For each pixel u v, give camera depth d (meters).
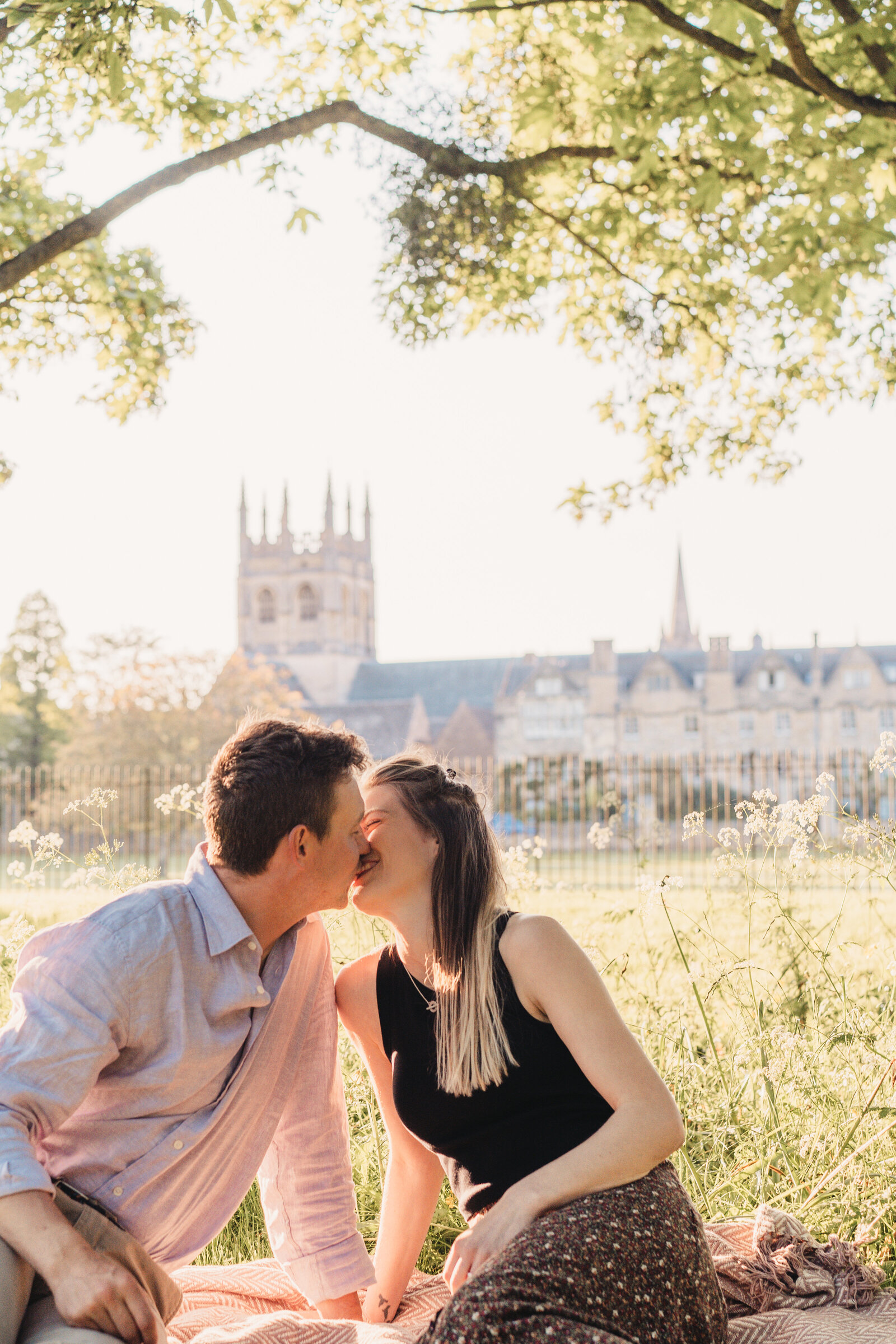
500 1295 1.66
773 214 7.08
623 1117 1.89
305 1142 2.32
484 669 102.38
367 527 113.44
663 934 4.66
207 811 2.02
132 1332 1.69
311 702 102.88
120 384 10.20
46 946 1.91
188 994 1.92
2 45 6.48
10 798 28.20
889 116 5.98
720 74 6.33
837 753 26.27
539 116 7.07
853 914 4.45
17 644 61.78
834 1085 3.18
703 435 9.09
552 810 25.98
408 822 2.13
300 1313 2.42
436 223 7.29
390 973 2.24
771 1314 2.28
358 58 8.02
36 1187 1.72
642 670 81.12
